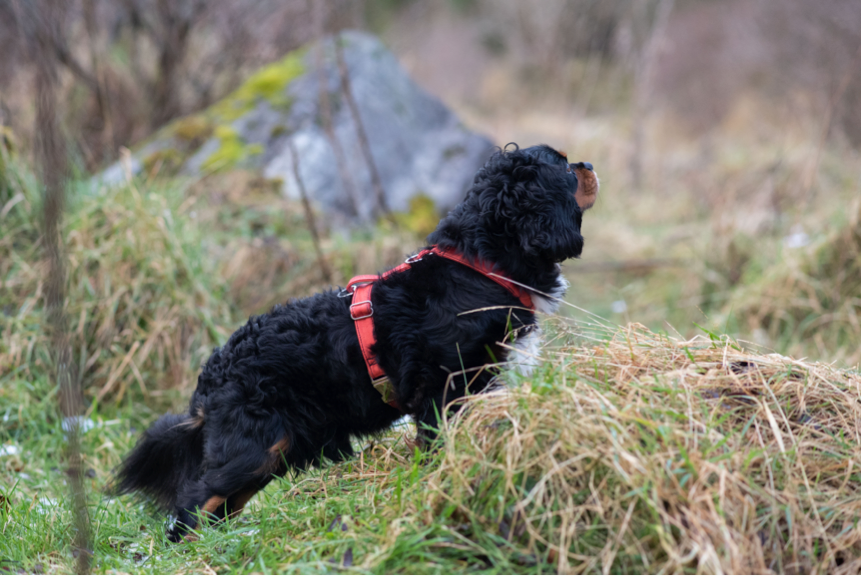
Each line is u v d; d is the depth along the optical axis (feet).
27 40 18.10
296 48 26.61
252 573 6.70
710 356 8.00
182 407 13.32
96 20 23.68
